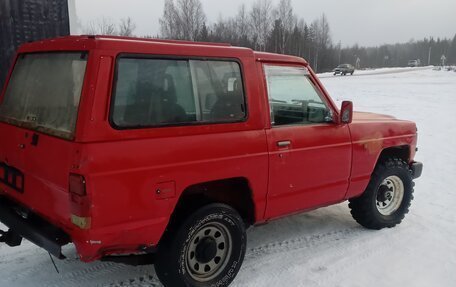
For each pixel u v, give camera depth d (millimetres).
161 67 3078
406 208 5254
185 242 3299
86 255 2879
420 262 4316
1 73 6969
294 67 4055
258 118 3619
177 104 3162
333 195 4406
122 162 2828
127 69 2908
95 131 2734
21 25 7055
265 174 3680
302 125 4031
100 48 2787
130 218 2916
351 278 3965
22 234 3232
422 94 23703
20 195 3420
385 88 28531
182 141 3131
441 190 6758
